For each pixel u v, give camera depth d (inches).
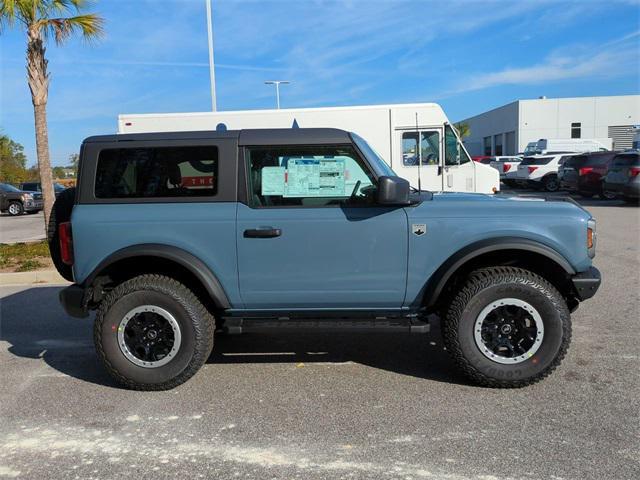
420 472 126.1
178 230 171.9
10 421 158.2
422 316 179.6
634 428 144.1
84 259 174.6
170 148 174.6
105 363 175.2
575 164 832.3
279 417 156.4
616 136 1795.0
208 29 693.9
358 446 138.7
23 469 132.2
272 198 173.5
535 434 142.2
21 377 193.6
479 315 167.9
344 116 465.1
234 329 175.3
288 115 469.1
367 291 173.0
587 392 166.9
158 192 174.7
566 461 129.1
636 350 201.5
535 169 991.0
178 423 154.3
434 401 164.1
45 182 471.2
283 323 174.9
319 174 173.0
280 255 171.6
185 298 172.9
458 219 169.3
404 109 459.8
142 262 182.1
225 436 146.0
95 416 160.1
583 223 168.9
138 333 175.2
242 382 183.2
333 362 200.2
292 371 192.1
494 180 462.9
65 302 177.0
